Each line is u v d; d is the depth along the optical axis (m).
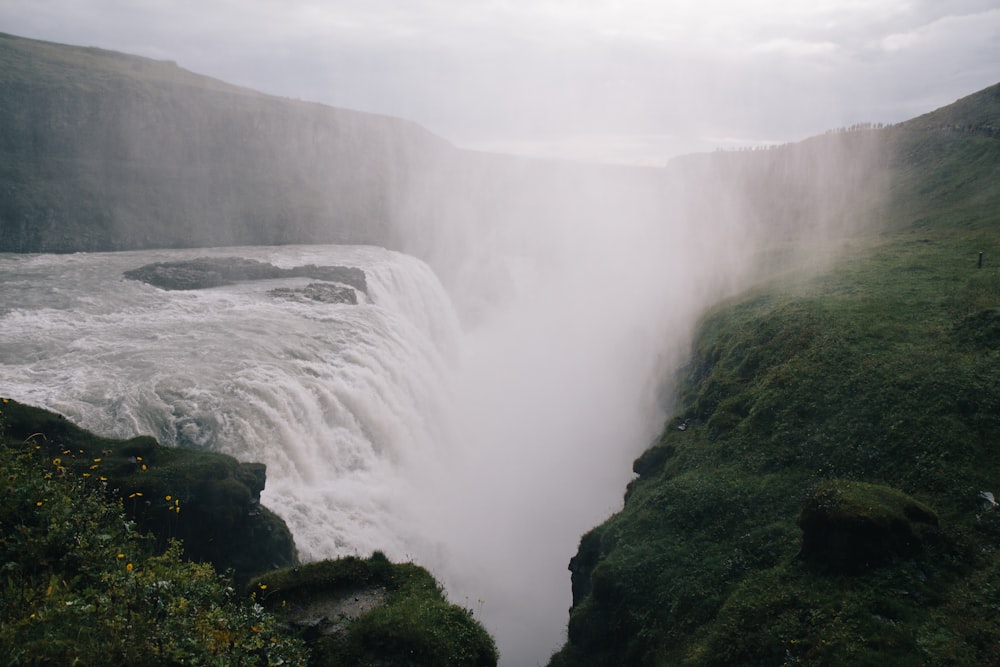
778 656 15.73
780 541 20.55
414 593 15.73
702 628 18.92
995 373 23.69
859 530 17.12
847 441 23.77
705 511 24.02
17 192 82.38
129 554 10.58
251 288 58.69
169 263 63.28
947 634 14.38
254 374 36.34
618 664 20.91
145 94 101.75
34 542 9.44
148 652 8.16
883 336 29.98
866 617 15.45
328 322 49.81
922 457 21.12
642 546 23.81
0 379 32.31
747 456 26.20
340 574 15.96
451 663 13.62
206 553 21.89
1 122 87.56
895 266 42.56
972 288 33.28
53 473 12.52
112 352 38.06
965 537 17.27
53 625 7.83
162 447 24.36
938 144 78.06
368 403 40.31
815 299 38.31
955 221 54.03
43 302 49.12
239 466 25.22
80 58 110.25
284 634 12.85
